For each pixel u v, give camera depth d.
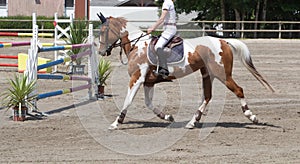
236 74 19.66
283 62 23.47
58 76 12.77
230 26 40.88
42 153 8.80
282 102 14.16
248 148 9.36
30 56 11.65
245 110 11.16
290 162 8.50
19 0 45.34
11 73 18.64
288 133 10.59
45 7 45.38
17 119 11.22
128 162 8.38
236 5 39.47
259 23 40.22
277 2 41.34
